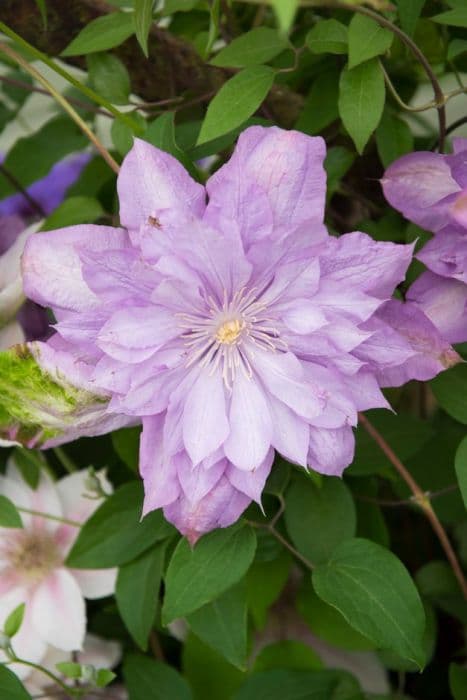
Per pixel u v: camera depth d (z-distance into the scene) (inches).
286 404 26.0
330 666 31.0
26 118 35.1
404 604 26.9
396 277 25.5
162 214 24.9
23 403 26.0
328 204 30.0
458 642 32.5
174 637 31.8
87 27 28.0
